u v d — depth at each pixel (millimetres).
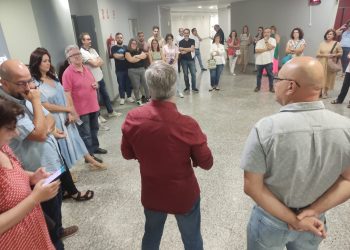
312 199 981
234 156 3107
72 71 2928
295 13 7980
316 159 892
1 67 1502
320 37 7328
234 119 4316
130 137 1289
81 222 2186
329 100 4922
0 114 924
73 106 2887
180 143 1237
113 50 5410
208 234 1980
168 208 1368
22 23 3082
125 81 5676
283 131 894
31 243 1076
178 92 5906
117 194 2537
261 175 970
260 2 9438
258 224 1106
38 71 2264
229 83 7113
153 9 9711
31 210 1030
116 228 2102
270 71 5820
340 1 6781
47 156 1696
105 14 5863
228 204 2295
